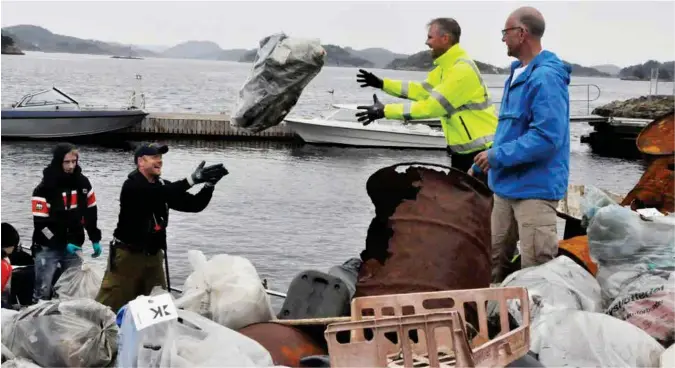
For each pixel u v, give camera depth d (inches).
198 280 188.7
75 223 285.1
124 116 1332.4
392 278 172.7
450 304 164.4
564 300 181.9
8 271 256.1
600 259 199.0
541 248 207.6
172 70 7726.4
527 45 207.0
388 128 1352.1
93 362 171.2
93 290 268.1
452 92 222.7
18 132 1259.2
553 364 155.8
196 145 1336.1
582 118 1405.0
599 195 251.3
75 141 1300.4
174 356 141.8
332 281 194.5
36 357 169.9
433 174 180.7
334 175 1041.5
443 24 227.5
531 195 206.1
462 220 175.3
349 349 134.0
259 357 149.8
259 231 636.1
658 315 180.5
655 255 191.9
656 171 274.4
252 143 1396.4
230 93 3189.0
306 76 211.8
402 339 131.2
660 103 1717.5
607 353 155.7
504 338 141.6
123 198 226.4
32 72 4271.7
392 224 178.1
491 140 227.0
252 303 183.8
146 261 230.8
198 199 231.8
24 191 807.1
